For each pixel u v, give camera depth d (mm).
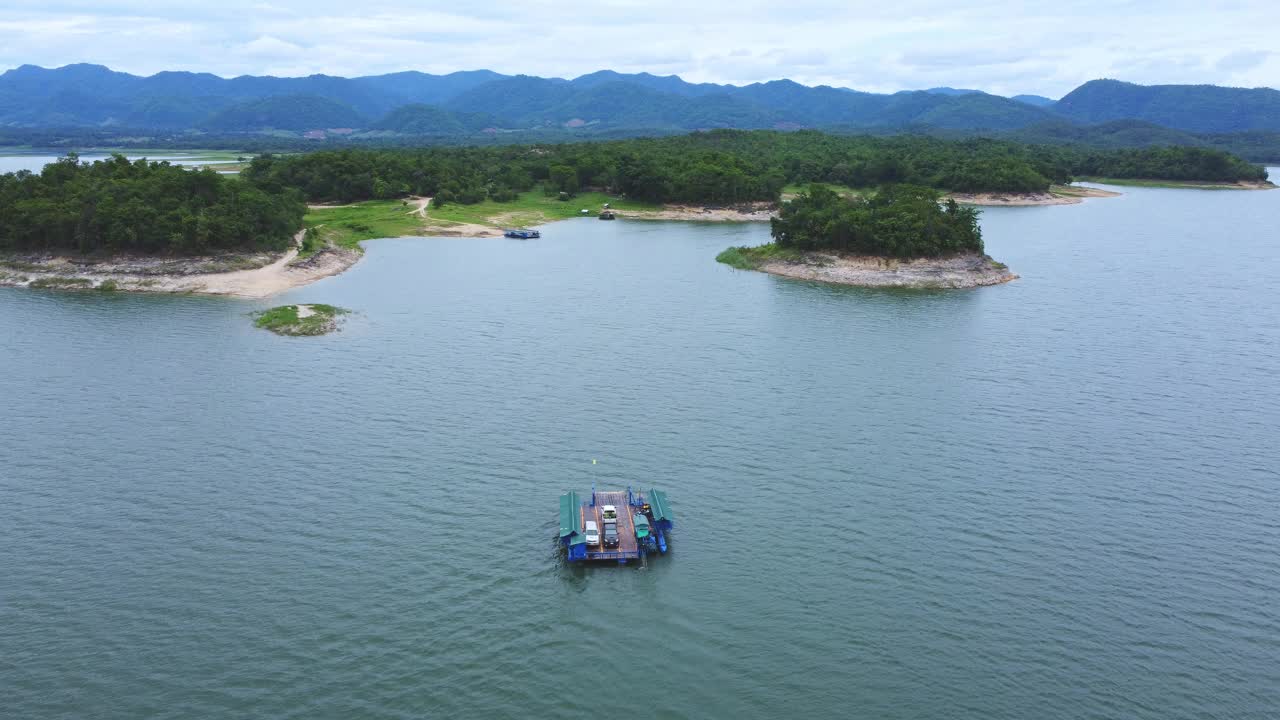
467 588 59375
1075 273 173250
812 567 62344
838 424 88562
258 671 50719
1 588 58219
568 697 49188
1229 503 72438
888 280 162250
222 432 84062
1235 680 51250
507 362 108125
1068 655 53250
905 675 51375
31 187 173875
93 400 92188
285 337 117625
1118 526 68562
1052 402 95688
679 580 60844
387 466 77188
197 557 62312
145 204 161625
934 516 69750
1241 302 145375
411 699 48688
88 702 48031
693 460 79500
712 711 48312
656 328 126188
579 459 79312
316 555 62812
